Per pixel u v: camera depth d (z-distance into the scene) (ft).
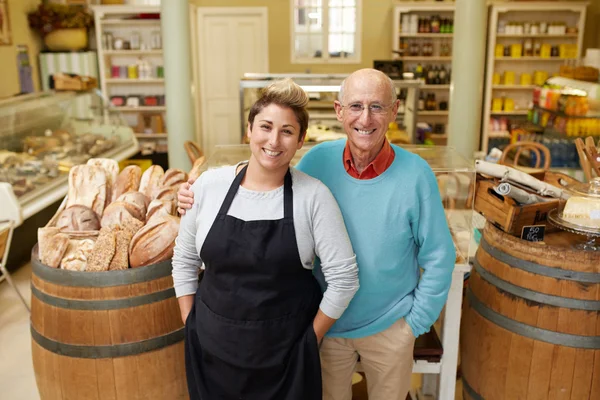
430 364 7.36
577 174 18.02
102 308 6.54
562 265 6.81
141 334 6.68
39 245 6.98
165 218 6.86
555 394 7.12
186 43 17.84
